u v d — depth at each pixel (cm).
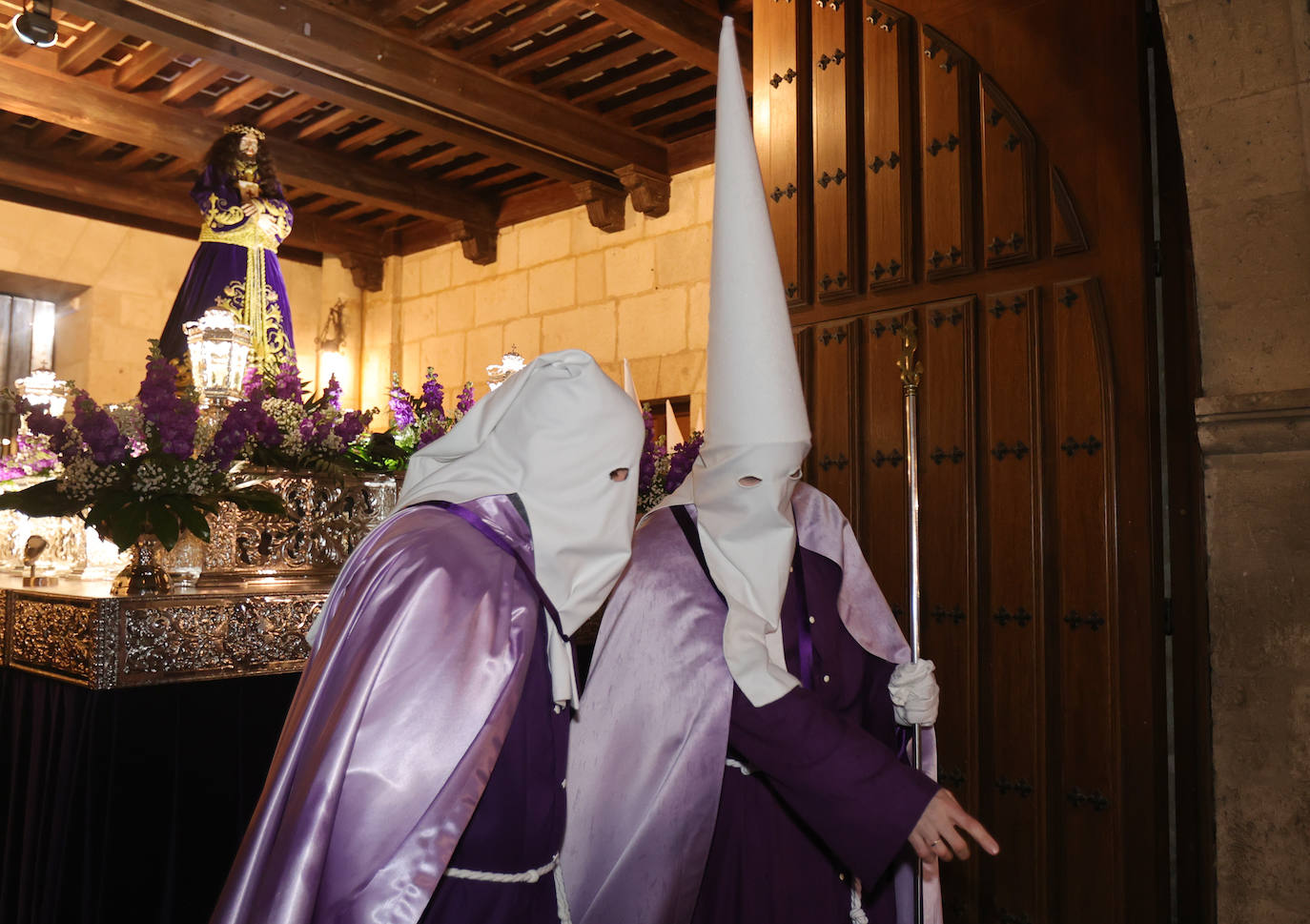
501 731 130
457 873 133
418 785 124
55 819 199
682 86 688
